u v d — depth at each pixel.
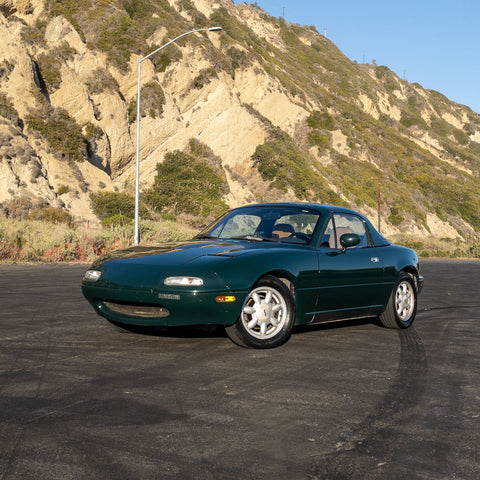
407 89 183.50
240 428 3.55
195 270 5.44
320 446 3.30
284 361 5.37
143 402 4.02
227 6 124.94
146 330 6.68
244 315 5.70
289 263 5.99
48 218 35.34
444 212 97.25
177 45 63.09
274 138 67.94
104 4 59.03
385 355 5.84
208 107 62.03
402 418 3.84
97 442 3.26
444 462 3.11
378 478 2.88
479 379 4.98
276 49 119.25
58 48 50.66
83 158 45.59
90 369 4.91
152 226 27.84
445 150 145.38
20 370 4.85
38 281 12.81
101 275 5.86
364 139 99.19
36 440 3.27
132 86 55.84
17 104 43.28
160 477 2.82
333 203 66.50
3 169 37.47
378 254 7.16
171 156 54.66
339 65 142.75
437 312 9.59
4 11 53.84
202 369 4.98
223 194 55.56
